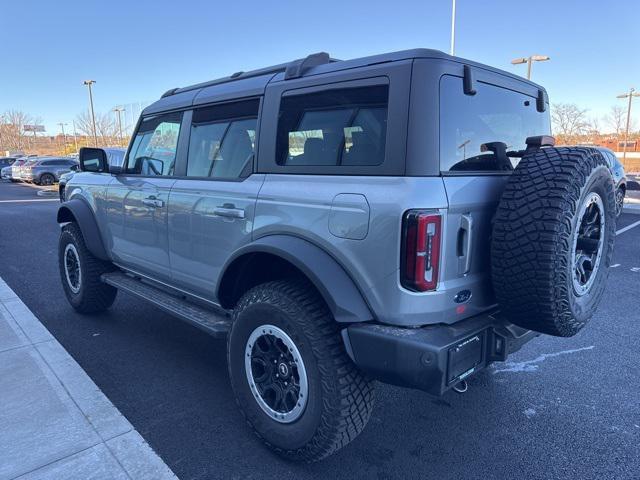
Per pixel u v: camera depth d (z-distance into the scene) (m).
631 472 2.67
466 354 2.35
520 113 3.12
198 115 3.53
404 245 2.21
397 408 3.35
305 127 2.72
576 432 3.06
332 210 2.44
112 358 4.09
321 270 2.43
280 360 2.68
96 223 4.66
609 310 5.43
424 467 2.72
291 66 2.89
